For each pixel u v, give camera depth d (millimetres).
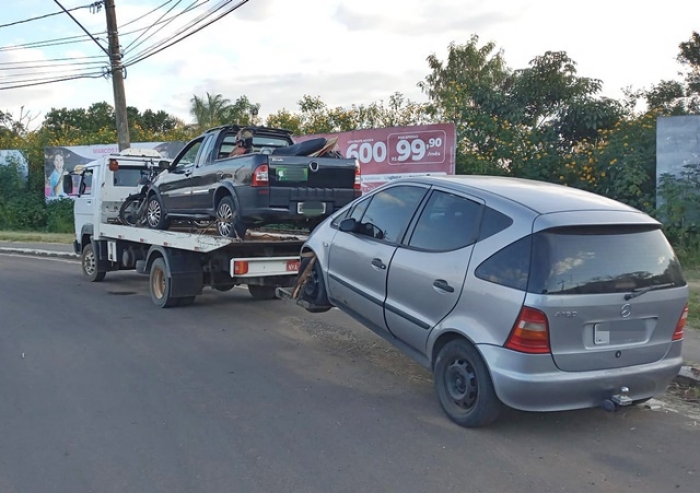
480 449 4855
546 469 4539
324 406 5785
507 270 4828
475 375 5082
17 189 28078
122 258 12289
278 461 4672
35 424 5398
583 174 14492
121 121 19391
